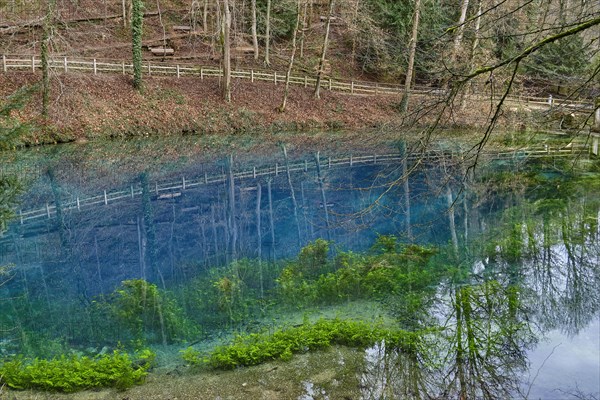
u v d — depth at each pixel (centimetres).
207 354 741
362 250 1188
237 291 975
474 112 956
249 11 3744
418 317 844
